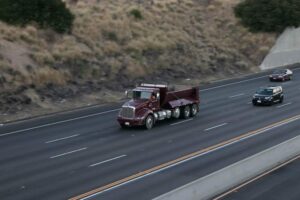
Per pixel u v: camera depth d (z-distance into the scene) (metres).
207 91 107.00
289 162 52.66
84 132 69.44
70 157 55.88
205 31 150.62
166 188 44.19
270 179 46.56
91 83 100.44
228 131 69.50
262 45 147.88
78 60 105.38
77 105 89.19
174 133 68.69
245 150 58.31
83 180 46.97
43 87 92.12
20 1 111.88
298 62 158.00
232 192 42.59
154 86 76.81
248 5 159.38
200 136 66.50
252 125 73.44
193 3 166.62
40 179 47.47
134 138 65.69
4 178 47.91
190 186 37.78
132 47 120.38
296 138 56.56
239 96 101.06
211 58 134.00
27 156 56.56
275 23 152.25
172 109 77.06
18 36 103.81
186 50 132.00
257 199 41.06
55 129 71.56
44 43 106.31
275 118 78.81
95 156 56.25
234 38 152.75
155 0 155.50
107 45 116.88
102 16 129.25
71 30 116.00
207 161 53.56
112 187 44.66
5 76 88.44
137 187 44.59
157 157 55.50
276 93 92.69
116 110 86.31
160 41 129.75
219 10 165.75
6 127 73.00
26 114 81.00
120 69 110.00
